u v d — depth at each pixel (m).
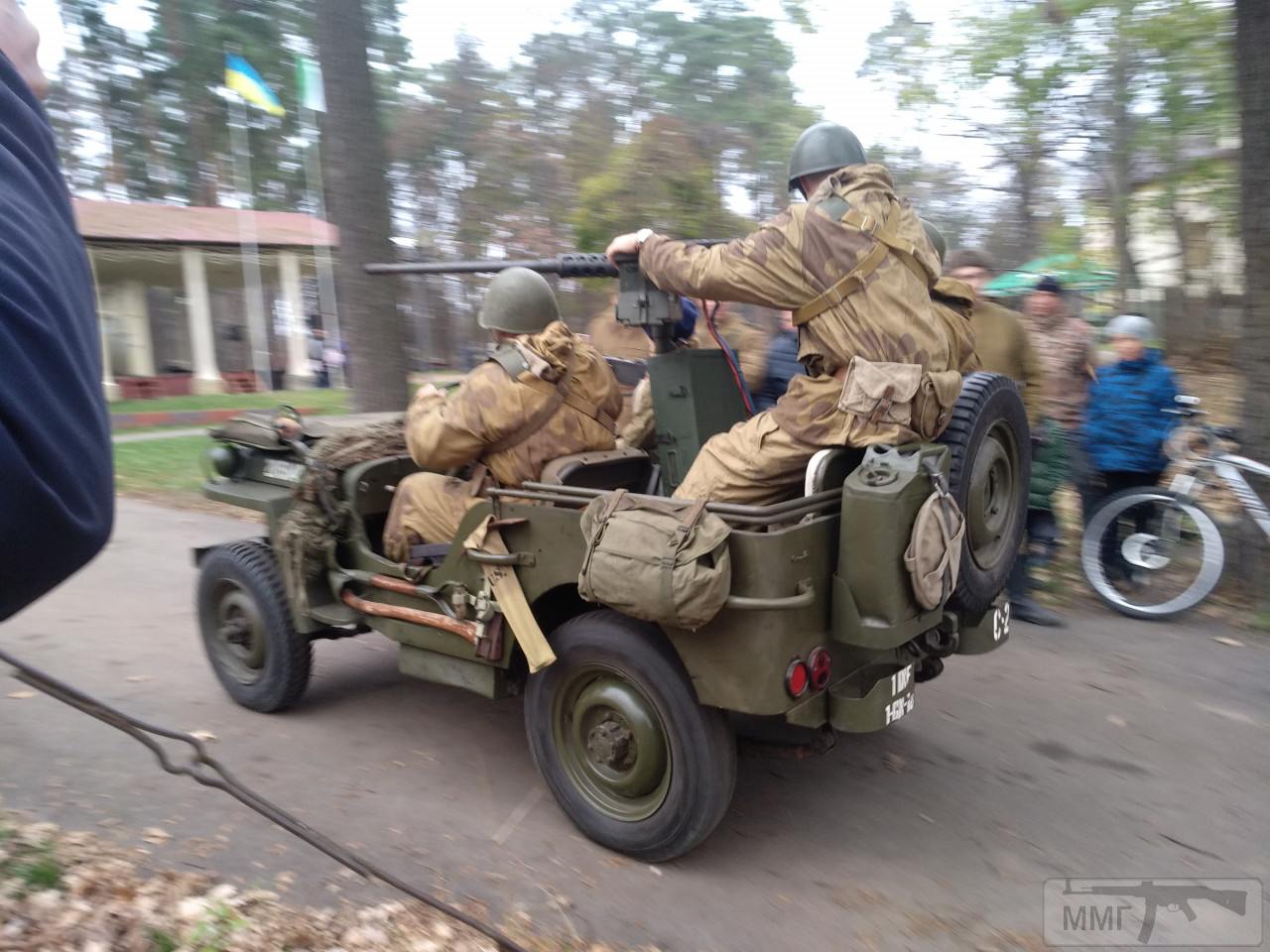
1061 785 4.17
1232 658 5.54
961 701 5.03
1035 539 6.19
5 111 1.05
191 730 4.71
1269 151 6.06
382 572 4.32
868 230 3.47
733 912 3.31
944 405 3.46
